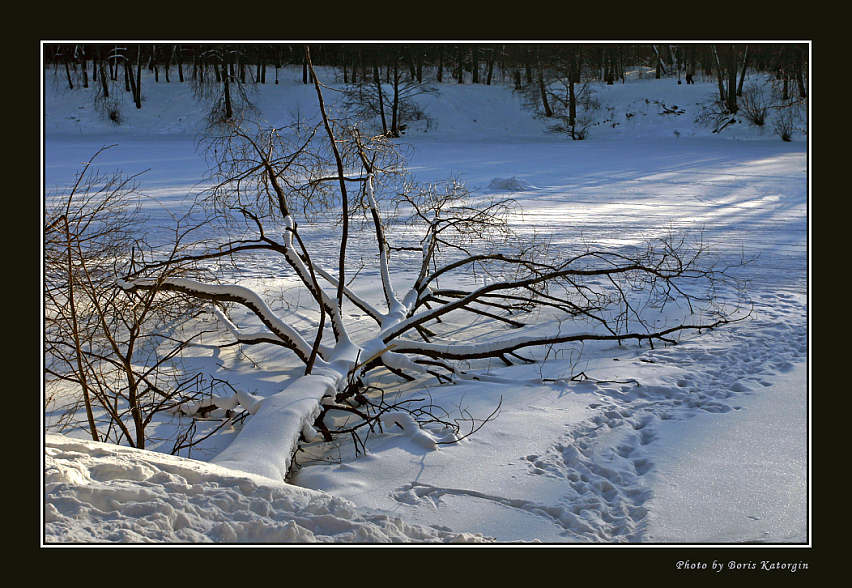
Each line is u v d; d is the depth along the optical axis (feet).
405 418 22.16
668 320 34.73
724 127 197.57
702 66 247.50
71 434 22.76
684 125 204.85
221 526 13.56
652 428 22.33
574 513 17.21
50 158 125.29
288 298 37.99
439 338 32.86
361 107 195.31
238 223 61.46
